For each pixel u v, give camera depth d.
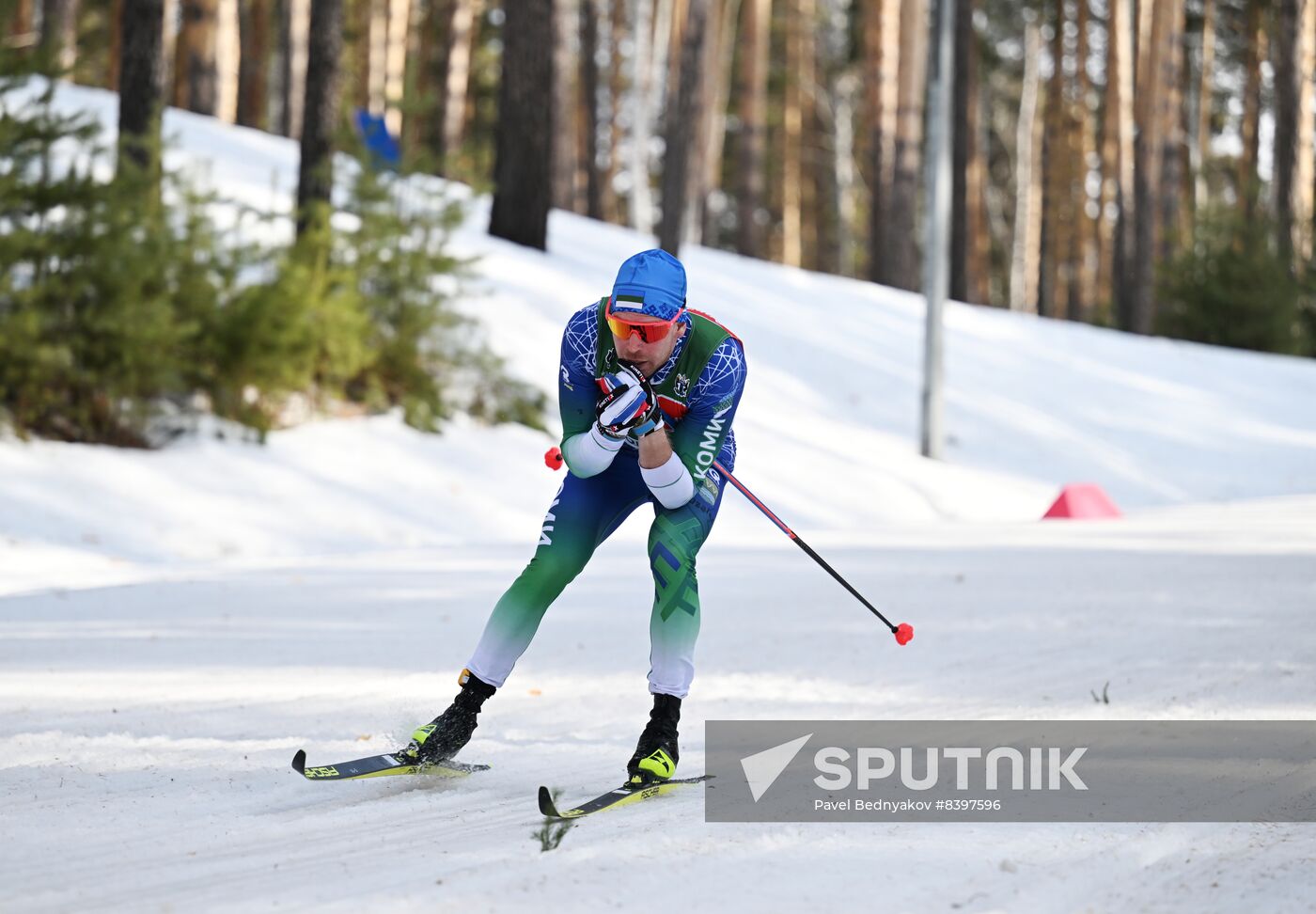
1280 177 95.88
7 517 36.25
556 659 21.84
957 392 67.44
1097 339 81.94
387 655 22.25
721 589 29.47
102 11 111.12
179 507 39.50
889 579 30.69
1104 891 10.43
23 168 41.59
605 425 13.16
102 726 16.92
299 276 45.78
